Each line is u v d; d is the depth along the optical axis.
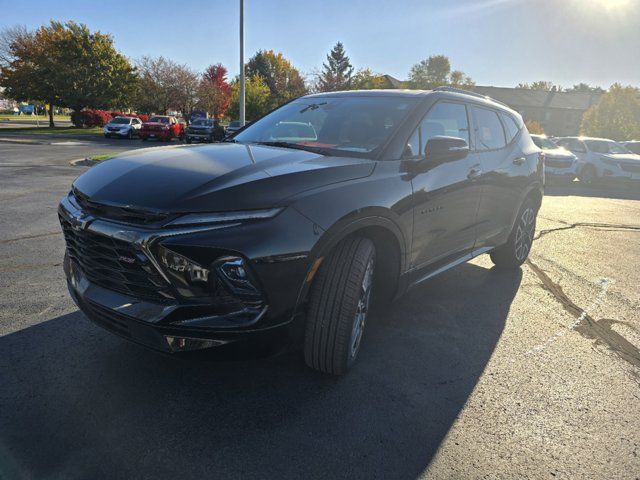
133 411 2.46
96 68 38.06
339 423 2.46
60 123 48.97
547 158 15.81
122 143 26.41
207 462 2.13
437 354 3.27
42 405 2.47
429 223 3.34
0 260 4.75
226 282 2.23
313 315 2.63
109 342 3.16
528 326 3.82
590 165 16.47
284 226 2.31
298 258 2.34
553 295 4.58
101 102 38.75
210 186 2.35
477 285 4.77
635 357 3.37
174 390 2.66
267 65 62.88
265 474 2.08
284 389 2.73
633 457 2.31
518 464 2.23
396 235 2.98
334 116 3.61
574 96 70.38
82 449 2.17
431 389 2.82
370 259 2.76
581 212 9.95
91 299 2.49
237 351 2.31
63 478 1.99
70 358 2.94
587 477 2.16
